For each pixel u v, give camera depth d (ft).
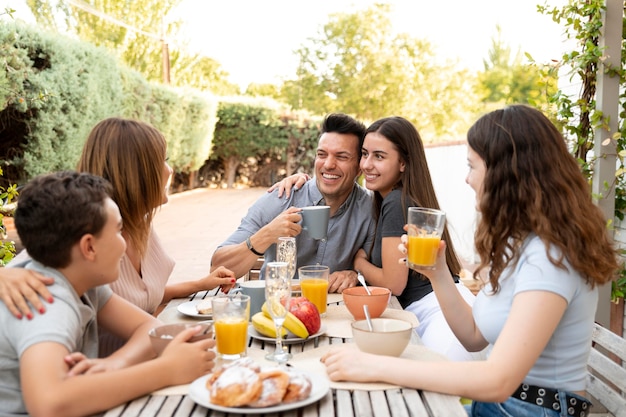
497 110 6.01
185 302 7.97
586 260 5.40
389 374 5.15
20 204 5.09
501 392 4.95
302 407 4.75
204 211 41.60
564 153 5.71
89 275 5.28
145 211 6.97
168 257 8.02
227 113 61.52
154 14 63.87
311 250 9.73
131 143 6.77
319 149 9.59
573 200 5.53
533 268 5.33
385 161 9.30
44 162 27.68
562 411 5.52
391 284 9.00
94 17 58.95
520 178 5.63
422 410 4.68
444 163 30.35
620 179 11.53
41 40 26.48
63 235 5.03
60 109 28.12
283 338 6.36
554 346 5.59
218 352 5.74
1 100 23.91
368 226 9.85
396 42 92.27
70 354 4.77
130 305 6.28
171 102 45.73
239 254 9.00
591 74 11.35
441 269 6.64
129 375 4.83
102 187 5.26
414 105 90.94
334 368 5.33
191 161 55.47
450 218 29.32
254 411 4.51
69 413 4.48
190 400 4.85
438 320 8.85
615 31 10.96
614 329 12.03
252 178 64.28
